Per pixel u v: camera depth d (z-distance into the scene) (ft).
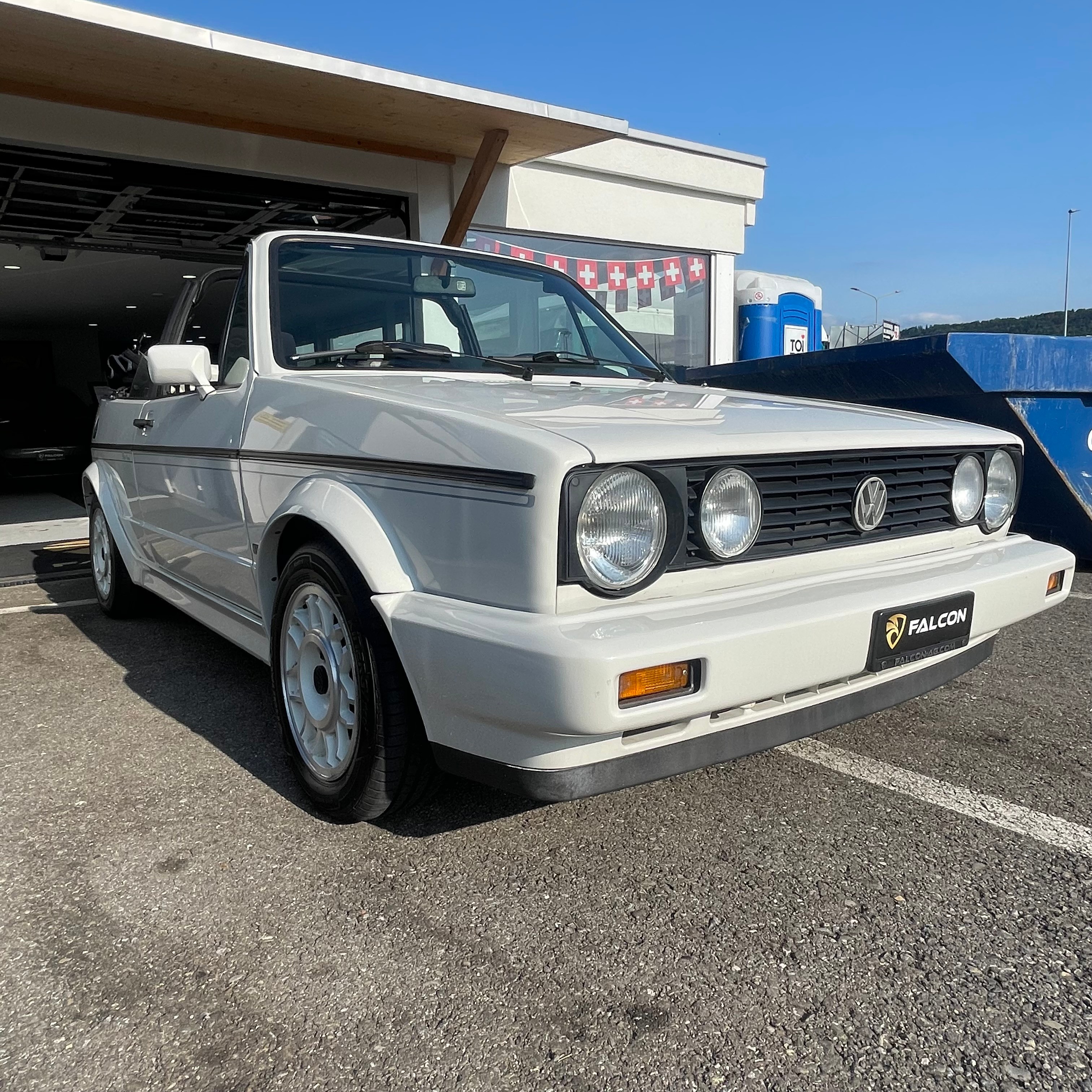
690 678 5.83
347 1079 4.95
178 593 12.09
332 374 8.89
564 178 29.27
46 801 8.44
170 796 8.51
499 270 11.27
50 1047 5.22
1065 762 8.99
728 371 20.63
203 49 18.67
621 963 5.90
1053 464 17.51
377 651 6.97
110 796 8.54
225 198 27.63
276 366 9.04
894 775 8.73
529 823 7.86
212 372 10.07
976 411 17.29
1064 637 13.46
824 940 6.11
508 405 7.05
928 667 7.85
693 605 6.16
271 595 8.95
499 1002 5.55
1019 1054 5.04
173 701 11.26
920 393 17.39
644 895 6.70
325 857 7.32
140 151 22.82
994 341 16.15
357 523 7.07
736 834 7.61
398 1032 5.30
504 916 6.45
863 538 7.47
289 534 8.51
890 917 6.37
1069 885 6.75
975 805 8.08
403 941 6.18
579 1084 4.88
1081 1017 5.34
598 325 11.65
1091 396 17.35
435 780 7.45
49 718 10.73
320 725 7.95
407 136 24.91
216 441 9.79
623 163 30.01
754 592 6.51
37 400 51.39
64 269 39.78
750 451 6.48
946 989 5.60
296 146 24.89
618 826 7.79
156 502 12.20
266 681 12.05
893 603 6.81
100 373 64.44
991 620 7.73
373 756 7.13
